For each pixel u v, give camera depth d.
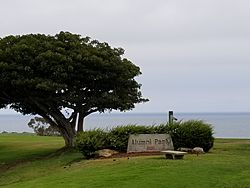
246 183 12.13
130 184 12.38
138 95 28.83
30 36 26.56
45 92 25.86
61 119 27.72
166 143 19.72
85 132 20.31
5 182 18.50
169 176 13.09
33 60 24.31
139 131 20.55
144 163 15.77
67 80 25.22
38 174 18.70
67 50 25.64
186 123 20.92
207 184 12.02
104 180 13.22
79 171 15.77
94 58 24.75
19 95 27.41
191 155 18.42
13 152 28.62
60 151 26.42
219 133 49.91
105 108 27.70
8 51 24.73
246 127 75.81
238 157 17.86
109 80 26.14
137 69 27.64
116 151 20.02
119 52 27.64
